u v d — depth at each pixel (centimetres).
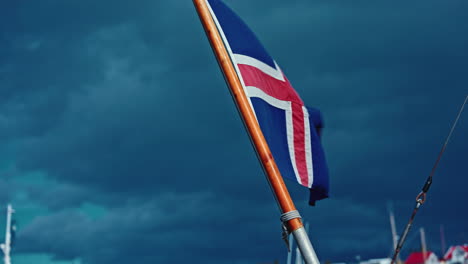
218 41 885
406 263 13000
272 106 895
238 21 909
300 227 812
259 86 888
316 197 909
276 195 827
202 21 893
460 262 13450
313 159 906
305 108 920
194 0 900
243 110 862
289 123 899
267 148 843
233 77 874
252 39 910
